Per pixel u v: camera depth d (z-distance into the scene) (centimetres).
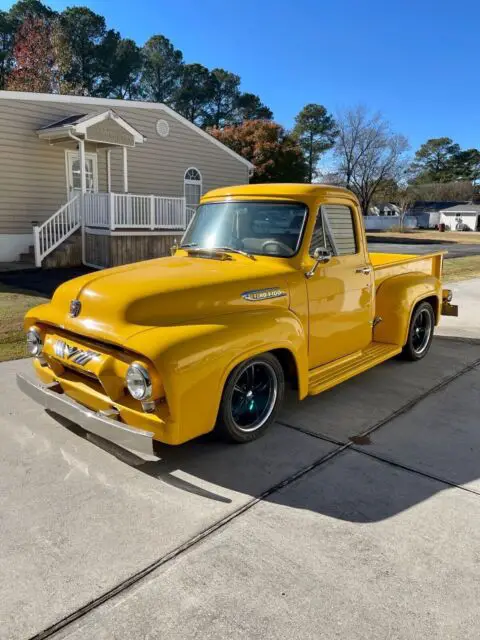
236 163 2023
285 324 356
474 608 213
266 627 202
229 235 418
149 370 290
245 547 251
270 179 3161
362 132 5247
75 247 1370
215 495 297
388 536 261
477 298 1021
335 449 358
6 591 220
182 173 1844
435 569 237
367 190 5406
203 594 219
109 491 300
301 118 6200
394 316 514
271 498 295
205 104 6172
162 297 320
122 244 1327
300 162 3288
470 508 288
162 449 352
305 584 226
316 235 402
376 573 233
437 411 432
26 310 799
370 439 376
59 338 358
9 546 250
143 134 1706
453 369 548
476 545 255
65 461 335
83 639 196
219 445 359
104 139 1392
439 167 9512
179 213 1484
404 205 5709
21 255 1420
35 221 1468
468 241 3591
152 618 206
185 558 243
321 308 408
